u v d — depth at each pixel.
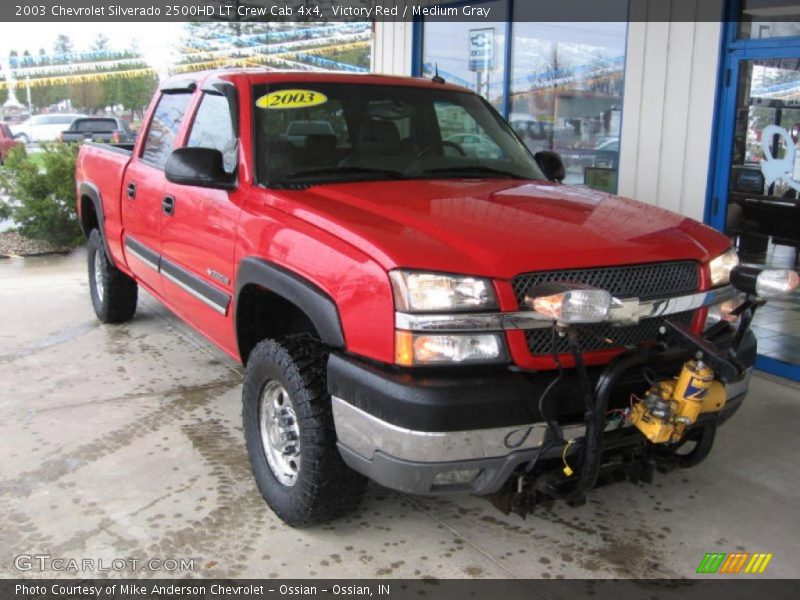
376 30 10.31
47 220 10.35
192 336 6.26
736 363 2.89
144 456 4.06
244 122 3.85
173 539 3.28
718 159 5.77
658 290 3.03
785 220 5.44
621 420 2.89
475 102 4.62
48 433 4.33
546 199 3.52
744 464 4.07
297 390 3.13
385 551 3.22
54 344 6.02
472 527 3.43
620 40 6.74
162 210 4.60
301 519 3.27
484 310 2.70
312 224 3.18
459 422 2.61
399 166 3.93
